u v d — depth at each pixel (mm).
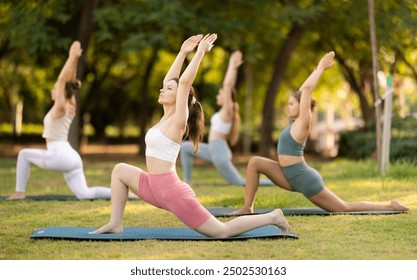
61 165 20766
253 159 17516
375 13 38500
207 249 12617
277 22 42094
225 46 45000
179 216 13461
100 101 75312
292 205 19656
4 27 38438
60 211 18344
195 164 44781
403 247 12867
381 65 48781
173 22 35625
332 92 61906
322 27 44719
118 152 61781
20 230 15047
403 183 25016
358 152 39688
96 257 11984
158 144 13508
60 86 20484
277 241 13438
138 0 37875
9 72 62406
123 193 14117
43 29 36000
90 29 37469
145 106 53531
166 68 63250
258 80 59656
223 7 40438
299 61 56156
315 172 17203
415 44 43906
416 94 73250
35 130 87938
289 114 17516
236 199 20438
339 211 17312
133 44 35844
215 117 26672
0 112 79062
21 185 21016
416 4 37156
